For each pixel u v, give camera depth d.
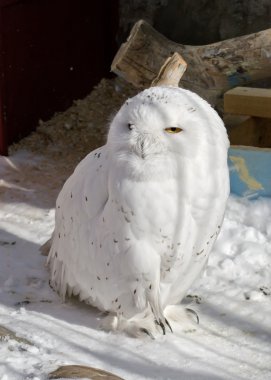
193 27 10.59
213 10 10.38
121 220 5.09
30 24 9.66
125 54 7.71
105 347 5.32
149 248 5.15
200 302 6.08
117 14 11.14
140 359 5.16
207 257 5.61
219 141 5.05
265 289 6.28
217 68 7.93
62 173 9.03
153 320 5.61
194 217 5.16
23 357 4.91
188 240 5.21
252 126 8.35
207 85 8.09
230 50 7.83
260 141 8.51
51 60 10.14
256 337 5.56
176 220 5.06
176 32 10.75
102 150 5.45
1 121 9.23
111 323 5.61
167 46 7.82
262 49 7.78
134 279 5.26
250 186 7.48
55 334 5.46
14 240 7.25
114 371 4.95
